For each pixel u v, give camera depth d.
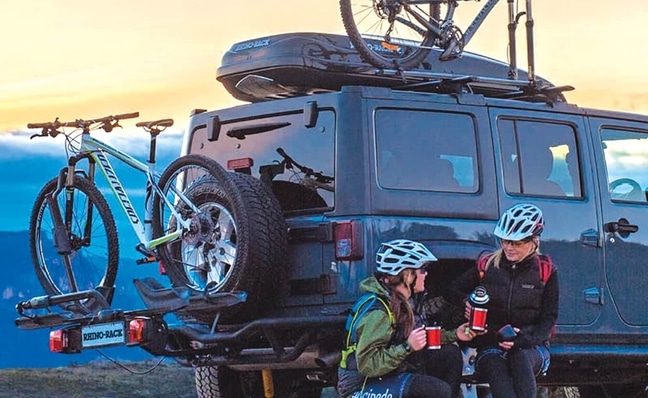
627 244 9.53
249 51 9.25
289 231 8.44
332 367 8.79
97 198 8.87
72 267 9.06
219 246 8.22
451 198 8.58
